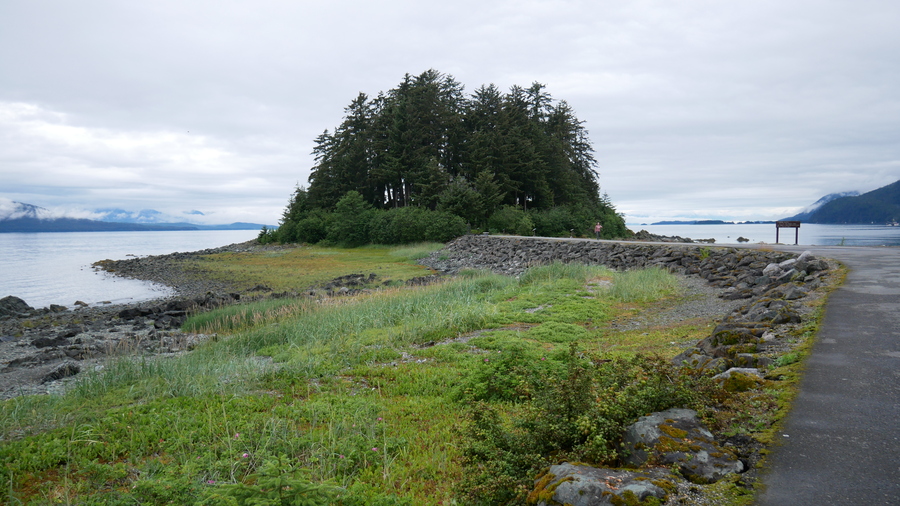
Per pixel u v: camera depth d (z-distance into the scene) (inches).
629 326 538.6
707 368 290.5
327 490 163.6
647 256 1164.5
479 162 2842.0
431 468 226.4
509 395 308.0
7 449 260.8
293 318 680.4
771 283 641.0
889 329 333.4
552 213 2844.5
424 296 754.2
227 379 395.5
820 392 224.8
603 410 179.3
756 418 199.6
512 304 671.1
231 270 1748.3
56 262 2706.7
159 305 970.1
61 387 431.2
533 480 163.3
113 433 281.7
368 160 3265.3
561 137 3464.6
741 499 141.6
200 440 262.5
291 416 294.8
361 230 2571.4
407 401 326.3
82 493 215.6
